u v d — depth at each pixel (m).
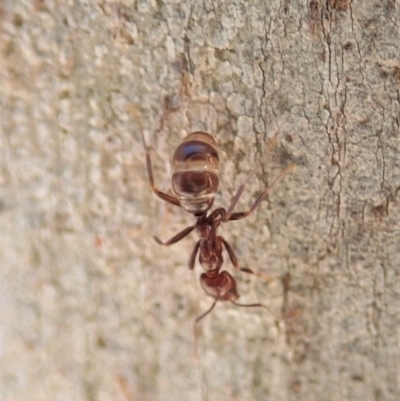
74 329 0.06
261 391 0.06
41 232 0.06
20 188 0.06
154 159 0.06
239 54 0.05
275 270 0.06
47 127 0.06
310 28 0.05
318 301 0.06
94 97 0.05
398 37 0.05
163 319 0.06
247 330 0.06
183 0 0.05
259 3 0.05
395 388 0.06
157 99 0.05
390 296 0.05
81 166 0.06
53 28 0.05
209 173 0.05
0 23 0.05
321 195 0.05
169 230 0.06
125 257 0.06
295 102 0.05
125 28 0.05
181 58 0.05
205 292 0.06
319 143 0.05
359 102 0.05
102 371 0.06
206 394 0.06
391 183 0.05
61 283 0.06
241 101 0.05
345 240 0.05
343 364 0.06
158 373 0.06
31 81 0.05
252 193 0.05
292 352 0.06
